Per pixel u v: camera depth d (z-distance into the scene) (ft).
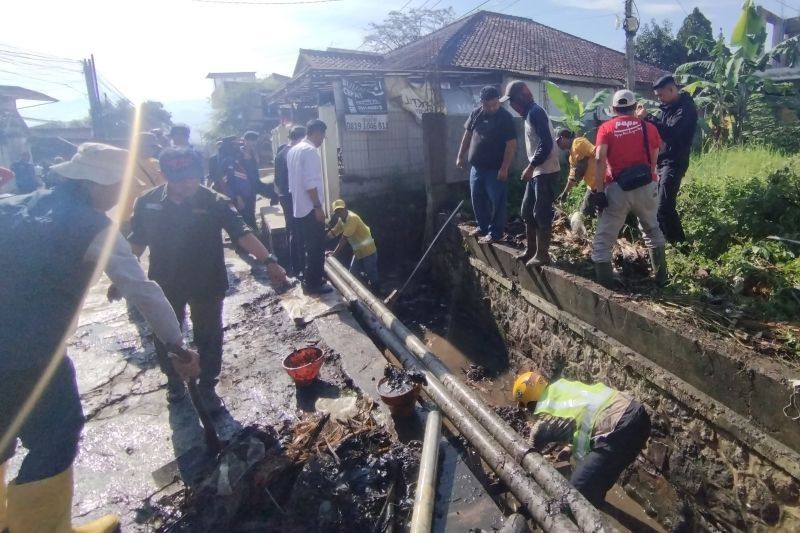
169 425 11.96
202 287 11.93
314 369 13.23
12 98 83.61
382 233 31.09
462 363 22.25
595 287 16.02
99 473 10.39
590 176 20.04
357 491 9.32
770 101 33.88
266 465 9.39
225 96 113.70
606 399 12.04
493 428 11.78
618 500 14.74
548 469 10.32
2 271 6.60
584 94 52.03
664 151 17.07
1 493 7.63
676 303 14.33
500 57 52.70
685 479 12.82
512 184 28.50
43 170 49.01
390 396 11.59
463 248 25.39
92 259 7.17
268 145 72.38
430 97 32.83
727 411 11.46
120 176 7.89
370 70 35.63
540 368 19.51
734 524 11.66
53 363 6.93
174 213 11.33
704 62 33.86
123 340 16.79
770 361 10.87
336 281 21.74
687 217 18.28
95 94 76.48
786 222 16.46
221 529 8.70
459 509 9.21
